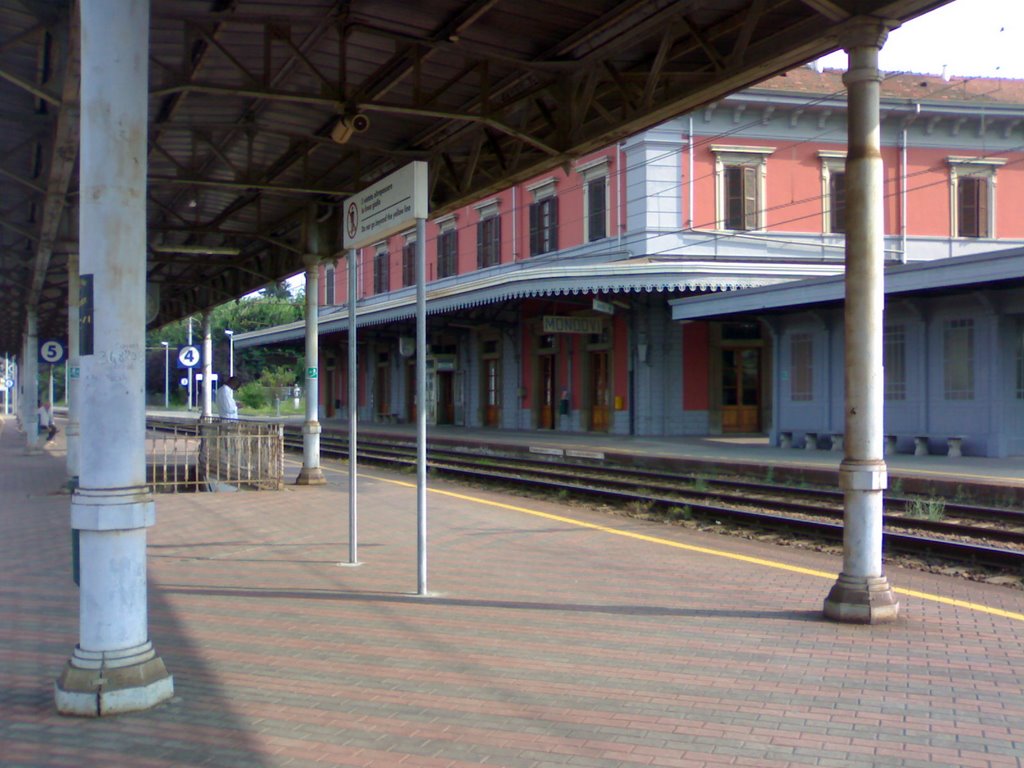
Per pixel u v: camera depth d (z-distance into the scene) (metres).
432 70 9.45
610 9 7.89
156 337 78.12
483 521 11.77
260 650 5.93
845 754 4.24
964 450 18.83
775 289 21.14
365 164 12.68
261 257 18.48
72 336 15.24
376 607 7.08
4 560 9.16
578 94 9.23
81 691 4.77
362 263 46.31
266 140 11.81
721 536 11.12
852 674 5.39
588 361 30.94
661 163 27.44
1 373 75.44
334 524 11.46
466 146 11.45
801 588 7.73
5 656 5.87
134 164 5.03
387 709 4.85
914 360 19.91
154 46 8.91
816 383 22.09
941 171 29.75
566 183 31.00
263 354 78.81
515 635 6.26
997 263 16.38
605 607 7.05
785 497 14.73
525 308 33.66
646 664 5.60
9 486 16.42
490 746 4.36
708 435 28.48
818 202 28.67
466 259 36.91
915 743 4.36
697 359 28.45
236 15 8.11
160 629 6.45
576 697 5.02
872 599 6.56
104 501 4.84
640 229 27.59
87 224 4.94
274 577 8.23
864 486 6.61
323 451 26.66
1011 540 10.63
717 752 4.27
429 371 40.41
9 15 7.75
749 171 28.19
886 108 28.84
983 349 18.44
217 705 4.93
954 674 5.39
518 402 34.50
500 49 8.86
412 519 11.93
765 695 5.03
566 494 15.25
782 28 7.99
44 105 9.80
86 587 4.89
